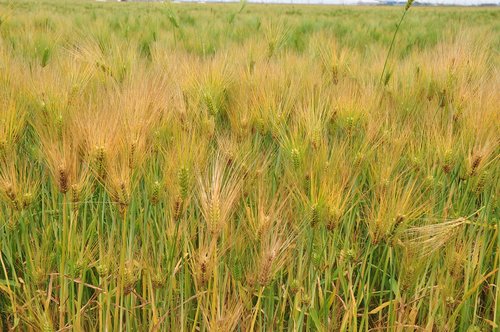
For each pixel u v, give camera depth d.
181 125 2.63
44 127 2.47
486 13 25.94
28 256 2.15
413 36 9.42
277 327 2.24
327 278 2.13
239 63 4.27
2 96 2.60
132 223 2.12
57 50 5.26
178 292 2.30
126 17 10.80
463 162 2.50
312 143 2.41
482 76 3.32
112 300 2.24
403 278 2.11
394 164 2.45
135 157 2.01
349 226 2.26
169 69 3.65
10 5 6.99
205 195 1.78
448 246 2.22
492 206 2.65
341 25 11.22
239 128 2.83
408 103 3.54
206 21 10.45
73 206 1.96
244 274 2.20
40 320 1.86
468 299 2.22
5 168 2.10
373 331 2.42
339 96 2.97
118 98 2.47
